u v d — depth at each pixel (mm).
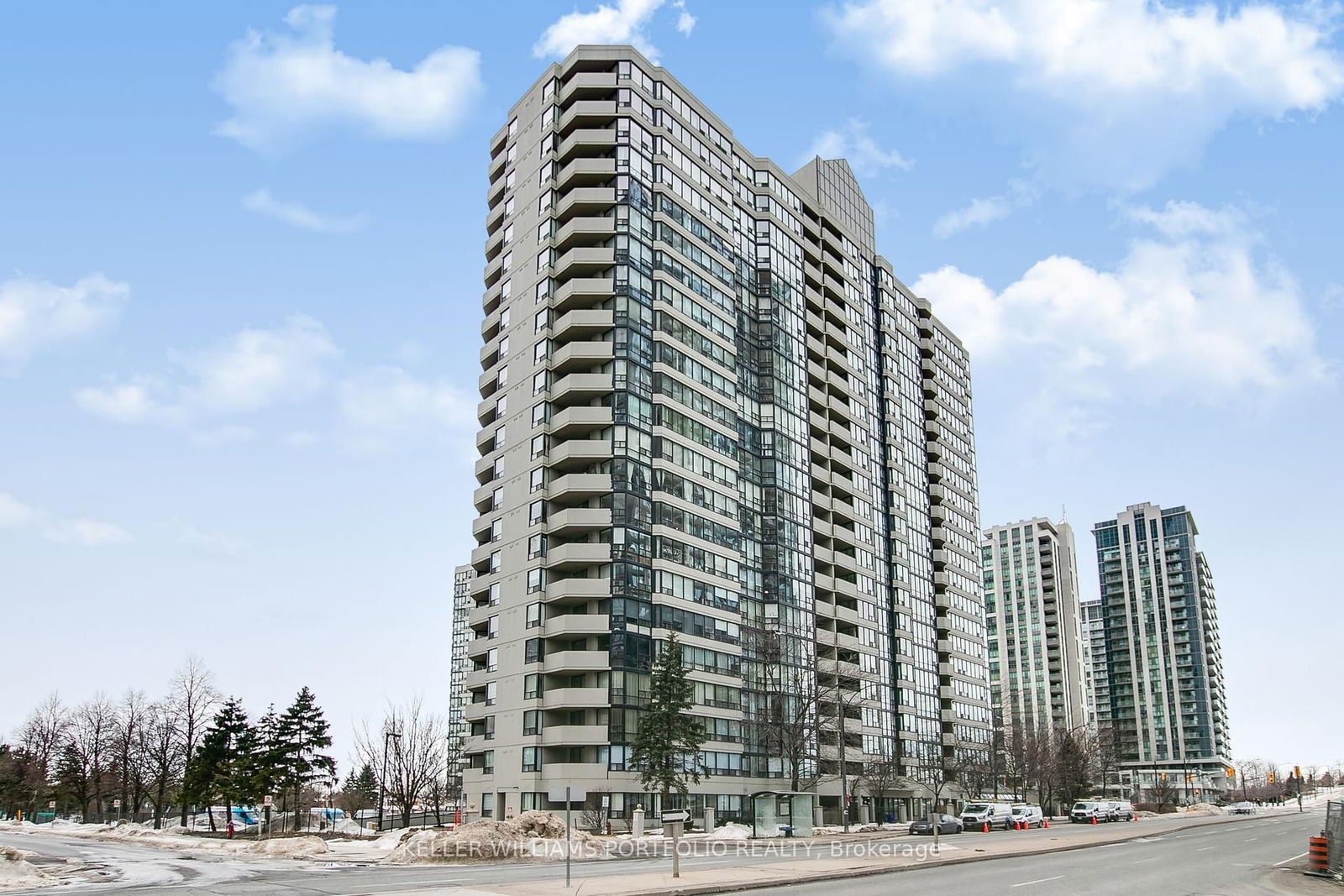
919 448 135375
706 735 82625
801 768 91688
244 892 26688
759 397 100500
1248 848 51688
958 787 118188
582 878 30125
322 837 69562
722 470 92750
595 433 85188
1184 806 177625
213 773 86250
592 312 86125
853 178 129375
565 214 91250
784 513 98812
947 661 130875
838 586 105625
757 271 104562
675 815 66500
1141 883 32219
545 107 95875
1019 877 33500
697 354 92500
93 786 110438
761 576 95188
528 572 84000
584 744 77188
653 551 83375
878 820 104750
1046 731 148750
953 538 139625
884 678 113312
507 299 96000
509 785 80562
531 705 80188
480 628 90125
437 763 103750
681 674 75125
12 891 27531
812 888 28859
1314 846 37719
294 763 85438
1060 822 102312
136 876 33781
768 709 88438
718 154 102062
